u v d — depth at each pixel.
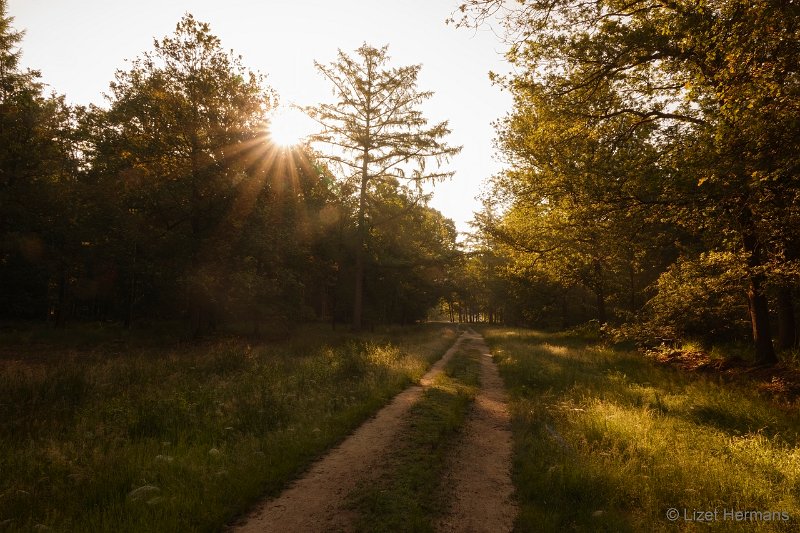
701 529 4.17
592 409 8.59
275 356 15.90
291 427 7.36
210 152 20.52
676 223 13.27
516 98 16.27
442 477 5.72
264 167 22.30
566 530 4.27
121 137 21.94
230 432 7.15
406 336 30.17
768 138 7.83
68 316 38.84
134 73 20.50
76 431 6.88
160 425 7.31
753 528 4.18
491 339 31.38
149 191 19.20
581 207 13.86
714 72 8.57
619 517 4.40
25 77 21.66
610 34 10.82
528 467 5.84
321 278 34.06
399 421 8.30
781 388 10.22
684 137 11.74
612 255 18.53
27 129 22.45
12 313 31.11
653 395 9.96
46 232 23.20
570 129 12.73
